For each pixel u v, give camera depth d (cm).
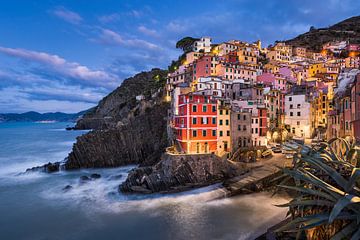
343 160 1165
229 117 5303
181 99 5350
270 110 7038
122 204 3678
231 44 11538
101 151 6806
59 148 10206
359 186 945
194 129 4975
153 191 4075
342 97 3603
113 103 19362
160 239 2652
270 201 3531
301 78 10462
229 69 8562
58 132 18712
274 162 4888
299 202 978
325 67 10525
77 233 2853
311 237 992
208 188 4031
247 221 2941
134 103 13312
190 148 4941
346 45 14412
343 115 3597
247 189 3856
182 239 2617
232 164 4712
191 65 9469
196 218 3084
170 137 6712
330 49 14825
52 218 3278
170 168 4350
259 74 9244
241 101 5991
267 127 6506
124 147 7238
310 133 6869
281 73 9875
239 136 5409
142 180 4366
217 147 5156
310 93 7381
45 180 5303
